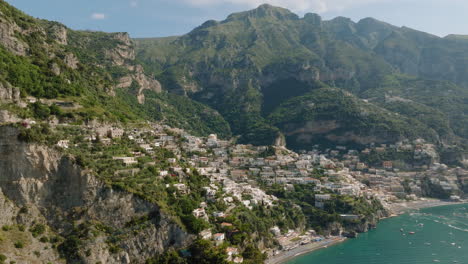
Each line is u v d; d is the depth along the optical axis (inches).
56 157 6727.4
